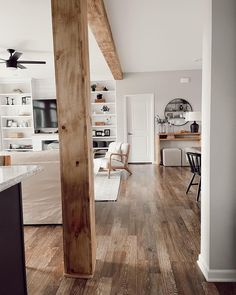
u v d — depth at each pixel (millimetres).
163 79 7723
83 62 1927
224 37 1858
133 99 7902
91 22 3246
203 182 2139
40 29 4043
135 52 5488
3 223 1396
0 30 4051
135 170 6746
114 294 1869
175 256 2369
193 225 3066
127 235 2836
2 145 8211
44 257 2414
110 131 8211
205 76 2035
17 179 1366
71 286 1974
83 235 2053
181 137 7633
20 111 8266
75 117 1970
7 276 1436
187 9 3414
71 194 2033
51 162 3143
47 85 8188
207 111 2000
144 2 3189
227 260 2006
